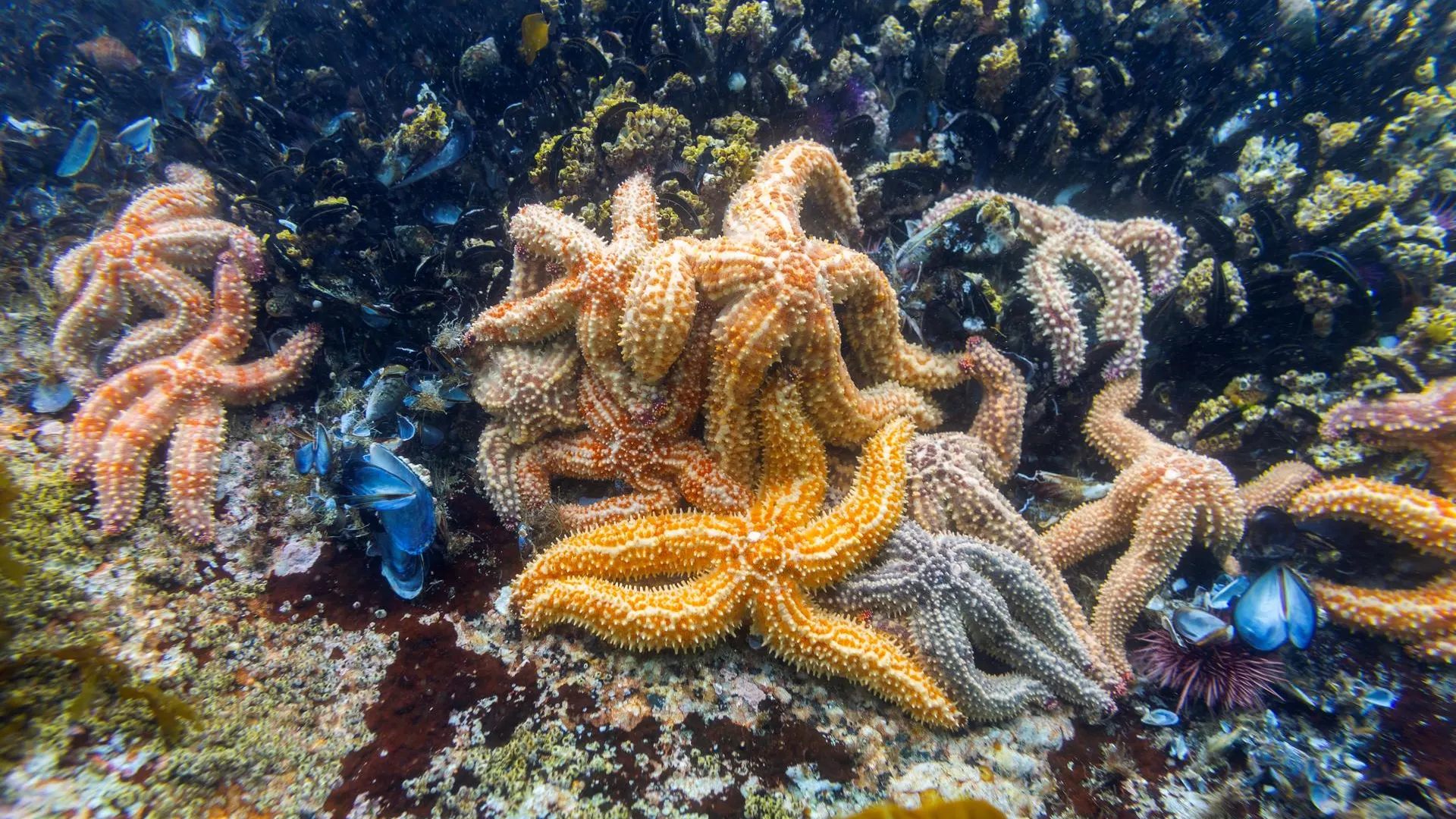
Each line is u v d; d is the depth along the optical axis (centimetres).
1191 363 48
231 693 33
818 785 33
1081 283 46
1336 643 39
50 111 74
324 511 41
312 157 59
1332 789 34
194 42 72
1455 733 35
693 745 34
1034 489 45
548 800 31
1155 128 55
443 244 51
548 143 50
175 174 56
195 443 40
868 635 35
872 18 60
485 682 35
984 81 54
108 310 44
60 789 28
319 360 48
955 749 35
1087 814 34
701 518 37
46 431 41
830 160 43
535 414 40
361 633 37
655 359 36
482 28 66
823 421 39
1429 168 51
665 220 45
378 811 30
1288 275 46
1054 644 37
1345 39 58
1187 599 41
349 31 70
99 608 34
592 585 35
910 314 44
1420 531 37
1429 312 43
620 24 60
